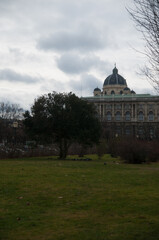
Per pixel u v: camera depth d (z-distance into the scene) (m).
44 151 67.62
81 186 20.72
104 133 113.19
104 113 167.12
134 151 45.44
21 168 30.78
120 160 51.00
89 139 55.44
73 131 52.97
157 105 162.00
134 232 11.88
